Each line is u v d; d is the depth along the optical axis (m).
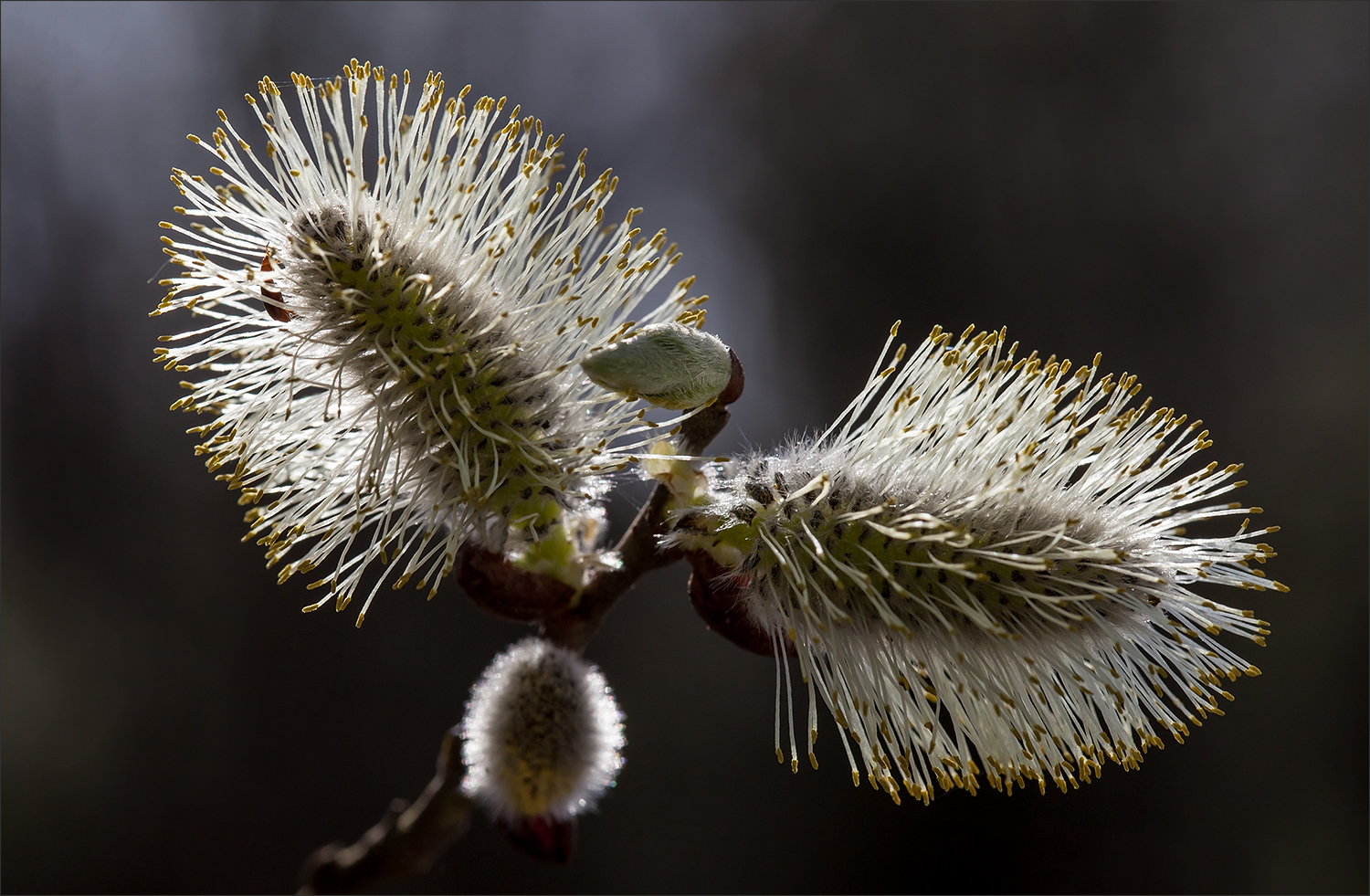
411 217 0.29
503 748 0.30
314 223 0.29
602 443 0.29
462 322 0.29
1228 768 0.61
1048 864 0.61
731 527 0.29
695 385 0.29
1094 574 0.29
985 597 0.29
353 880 0.30
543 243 0.30
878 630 0.29
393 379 0.29
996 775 0.29
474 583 0.30
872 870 0.62
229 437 0.30
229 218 0.29
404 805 0.31
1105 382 0.29
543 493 0.30
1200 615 0.29
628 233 0.30
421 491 0.30
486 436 0.29
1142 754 0.29
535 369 0.30
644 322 0.30
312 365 0.30
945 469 0.29
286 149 0.29
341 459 0.30
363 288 0.29
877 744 0.29
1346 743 0.61
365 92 0.29
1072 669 0.29
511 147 0.30
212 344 0.30
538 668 0.30
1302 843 0.59
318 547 0.29
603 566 0.30
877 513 0.29
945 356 0.29
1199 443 0.29
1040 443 0.29
